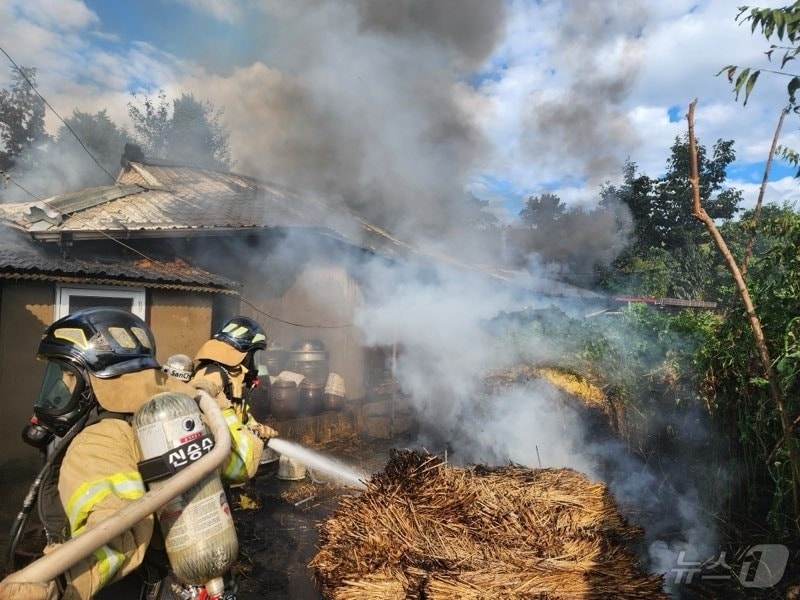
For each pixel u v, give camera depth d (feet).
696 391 13.62
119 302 21.07
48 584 3.73
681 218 67.00
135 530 4.70
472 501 9.91
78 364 5.43
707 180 65.98
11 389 18.24
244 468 6.63
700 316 14.78
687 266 64.03
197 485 5.17
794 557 10.62
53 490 5.35
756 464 11.75
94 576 4.28
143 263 25.46
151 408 5.12
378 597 7.67
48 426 5.59
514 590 7.64
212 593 5.32
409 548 8.63
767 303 11.02
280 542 14.74
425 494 9.89
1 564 12.02
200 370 10.36
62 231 22.67
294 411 26.09
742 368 11.90
